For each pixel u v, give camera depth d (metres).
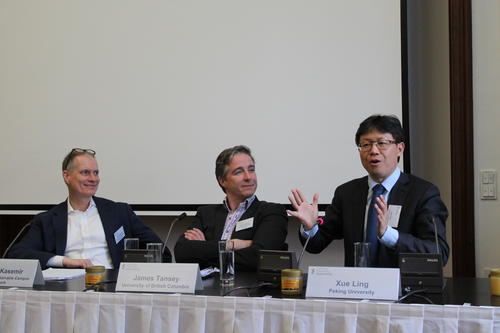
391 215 2.73
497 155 3.77
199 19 4.41
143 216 4.69
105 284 2.46
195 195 4.39
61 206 3.43
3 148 4.70
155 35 4.49
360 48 4.09
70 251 3.35
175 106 4.44
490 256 3.77
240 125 4.31
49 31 4.66
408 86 4.11
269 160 4.25
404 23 4.01
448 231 4.00
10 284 2.44
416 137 4.23
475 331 1.81
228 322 2.03
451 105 3.84
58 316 2.19
